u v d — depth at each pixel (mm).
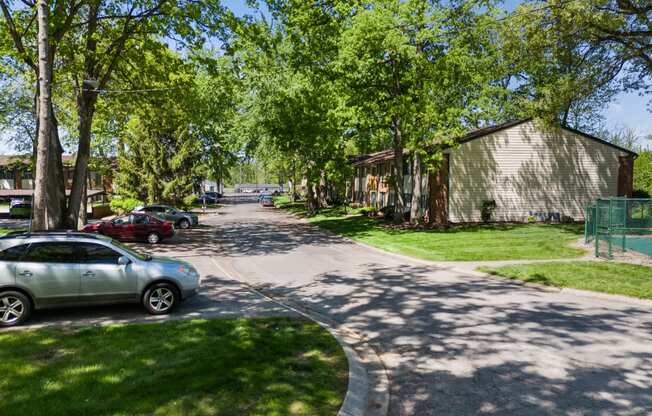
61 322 8672
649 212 17203
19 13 18734
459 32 24078
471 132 32438
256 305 10203
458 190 29969
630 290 11164
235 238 25719
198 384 5582
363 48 23281
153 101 23812
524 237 22594
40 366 6113
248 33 21438
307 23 25188
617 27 21078
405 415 5305
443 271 15016
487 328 8648
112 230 23188
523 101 27391
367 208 39250
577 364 6836
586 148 31078
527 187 30656
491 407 5480
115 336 7527
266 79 35969
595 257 16484
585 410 5398
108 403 5035
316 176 41562
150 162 37781
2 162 60031
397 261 17281
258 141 44281
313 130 35750
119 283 9125
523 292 11812
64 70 19234
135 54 21812
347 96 26297
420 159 28297
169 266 9555
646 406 5488
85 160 19688
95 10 19359
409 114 23875
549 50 22969
